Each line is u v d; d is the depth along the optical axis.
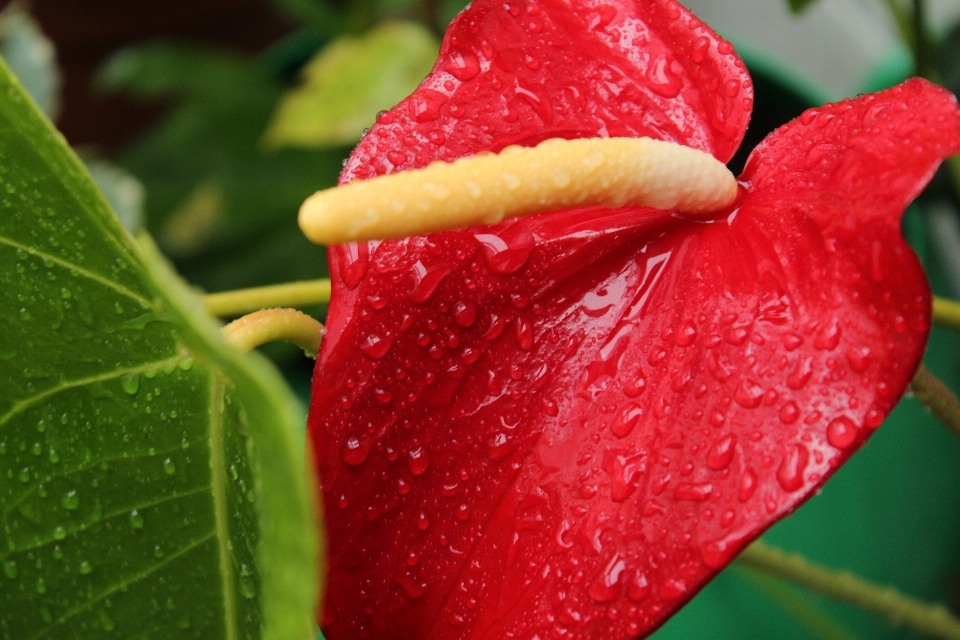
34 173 0.25
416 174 0.26
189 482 0.27
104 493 0.27
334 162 0.57
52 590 0.27
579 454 0.27
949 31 0.49
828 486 0.47
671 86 0.29
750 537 0.25
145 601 0.28
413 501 0.27
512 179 0.26
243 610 0.27
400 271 0.28
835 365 0.25
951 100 0.26
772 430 0.25
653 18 0.30
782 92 0.46
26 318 0.26
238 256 0.56
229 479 0.27
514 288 0.28
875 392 0.25
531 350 0.28
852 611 0.45
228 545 0.28
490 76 0.29
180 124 0.58
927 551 0.45
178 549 0.28
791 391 0.25
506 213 0.26
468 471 0.27
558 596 0.26
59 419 0.27
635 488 0.26
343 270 0.28
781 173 0.28
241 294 0.33
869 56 0.59
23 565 0.27
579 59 0.29
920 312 0.25
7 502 0.27
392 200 0.25
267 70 0.59
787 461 0.25
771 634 0.45
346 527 0.27
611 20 0.30
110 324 0.26
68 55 0.68
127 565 0.28
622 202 0.27
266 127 0.58
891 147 0.26
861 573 0.44
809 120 0.28
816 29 0.60
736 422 0.26
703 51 0.29
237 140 0.57
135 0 0.66
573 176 0.27
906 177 0.26
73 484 0.27
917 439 0.47
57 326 0.26
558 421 0.27
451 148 0.29
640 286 0.28
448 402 0.28
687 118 0.29
